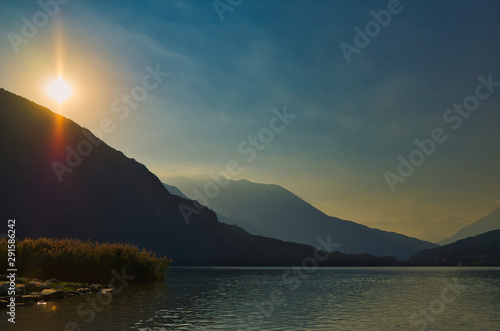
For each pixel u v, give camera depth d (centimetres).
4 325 1928
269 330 1953
